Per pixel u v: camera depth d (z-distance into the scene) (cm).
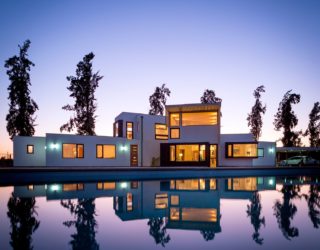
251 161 2886
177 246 561
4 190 1405
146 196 1209
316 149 3672
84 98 3553
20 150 2627
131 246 561
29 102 3359
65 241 588
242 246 560
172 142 2780
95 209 929
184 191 1380
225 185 1664
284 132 4681
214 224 737
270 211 903
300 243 577
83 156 2612
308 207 972
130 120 2980
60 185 1633
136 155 2902
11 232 654
